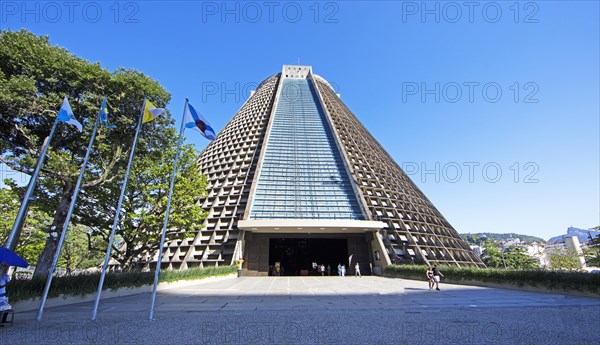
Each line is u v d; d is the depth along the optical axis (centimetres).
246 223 3672
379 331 933
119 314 1238
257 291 2117
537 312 1244
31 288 1384
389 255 3919
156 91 2258
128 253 2769
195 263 3828
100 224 2489
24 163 1814
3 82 1627
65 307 1444
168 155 2734
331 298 1741
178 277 2447
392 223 4316
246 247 3978
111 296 1816
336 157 5206
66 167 1853
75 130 2034
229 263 3725
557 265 7238
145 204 2712
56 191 2162
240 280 3127
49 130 1978
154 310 1336
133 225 2698
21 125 1873
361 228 3812
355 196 4353
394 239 4159
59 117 1456
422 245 4216
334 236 4238
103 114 1557
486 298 1694
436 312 1252
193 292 2081
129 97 2161
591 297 1659
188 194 2945
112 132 2183
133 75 2161
